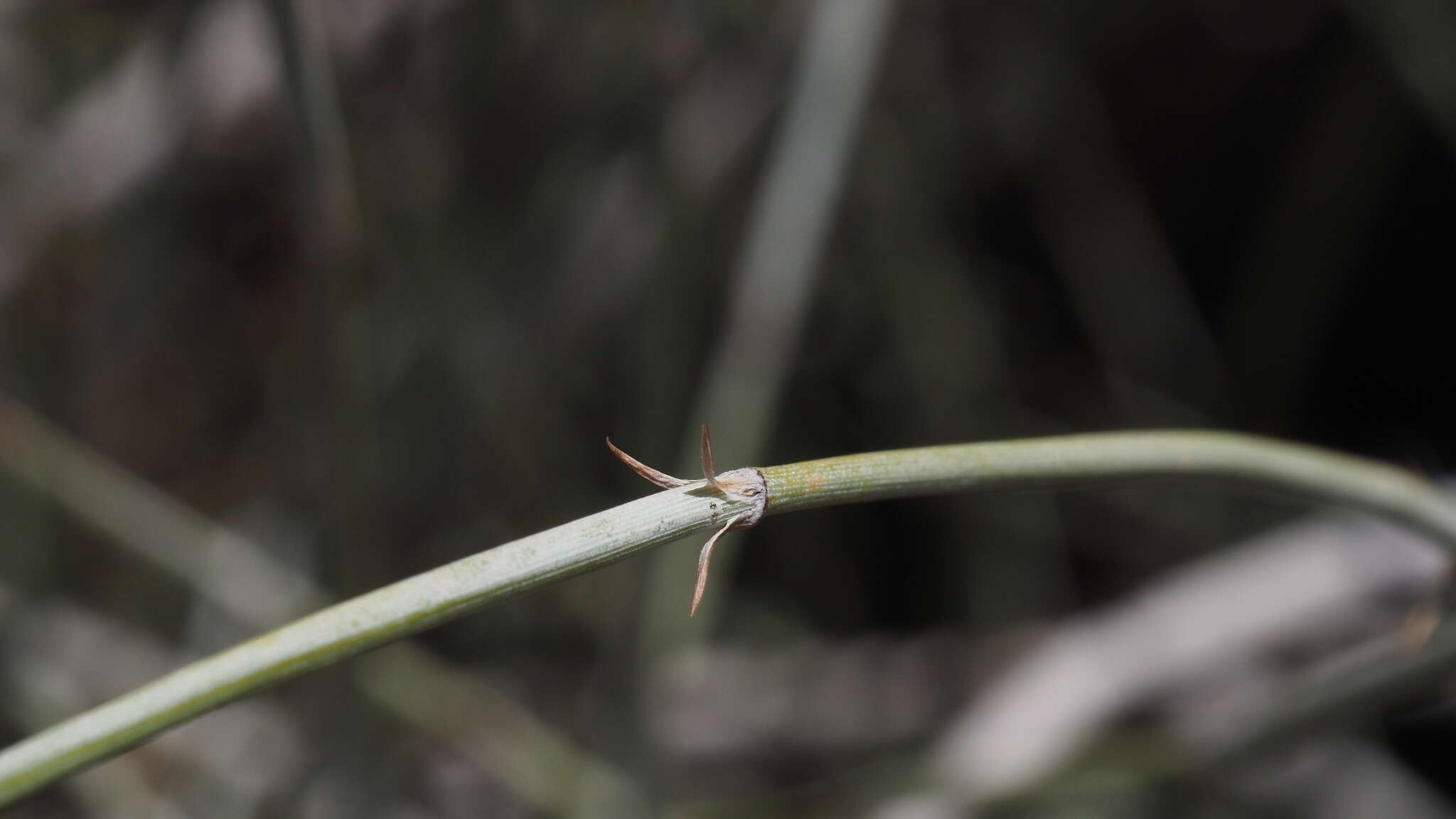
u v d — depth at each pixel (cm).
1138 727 43
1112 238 57
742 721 48
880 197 51
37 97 47
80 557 48
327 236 28
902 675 50
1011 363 59
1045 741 41
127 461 50
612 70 48
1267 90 60
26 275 48
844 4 37
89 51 48
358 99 43
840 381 53
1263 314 57
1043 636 50
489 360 48
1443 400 56
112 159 48
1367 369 58
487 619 50
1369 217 55
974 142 56
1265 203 60
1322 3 57
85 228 48
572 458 50
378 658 40
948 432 52
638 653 39
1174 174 62
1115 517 55
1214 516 54
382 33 44
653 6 43
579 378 50
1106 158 57
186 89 47
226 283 50
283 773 42
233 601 41
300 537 45
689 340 43
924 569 54
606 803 40
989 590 52
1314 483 24
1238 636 41
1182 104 61
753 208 48
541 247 49
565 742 46
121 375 50
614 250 49
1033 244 60
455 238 48
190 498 51
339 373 31
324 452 33
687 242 42
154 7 47
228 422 51
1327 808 43
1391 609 40
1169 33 59
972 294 53
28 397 48
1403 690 35
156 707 21
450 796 46
